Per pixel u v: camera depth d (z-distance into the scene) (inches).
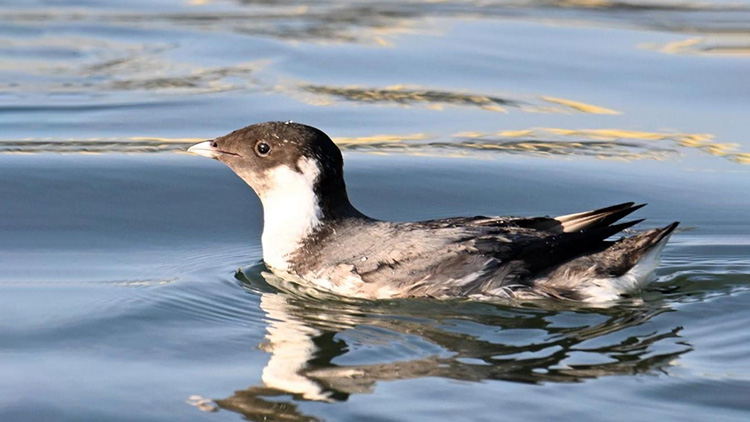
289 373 378.3
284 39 925.8
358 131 700.0
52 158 655.8
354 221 476.4
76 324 429.1
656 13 1010.7
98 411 347.9
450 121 720.3
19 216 577.3
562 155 667.4
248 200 613.6
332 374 375.6
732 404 346.3
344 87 788.6
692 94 765.9
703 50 877.2
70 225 568.7
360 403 350.0
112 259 521.0
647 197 605.0
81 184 621.6
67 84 812.0
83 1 1085.1
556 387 360.8
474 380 367.9
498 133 697.0
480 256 443.2
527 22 978.1
